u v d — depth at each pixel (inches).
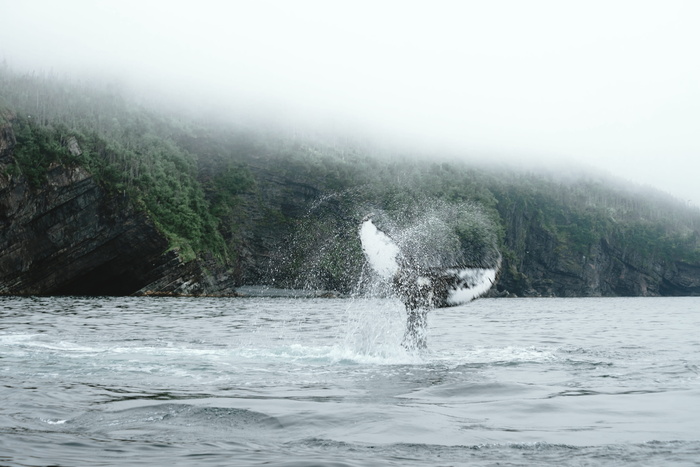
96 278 3897.6
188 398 335.9
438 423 277.1
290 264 5044.3
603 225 7244.1
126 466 210.5
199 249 4424.2
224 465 211.9
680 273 7396.7
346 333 789.2
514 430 268.8
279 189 5374.0
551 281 6850.4
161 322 1165.7
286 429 267.6
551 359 535.5
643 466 215.3
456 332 921.5
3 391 349.4
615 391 369.7
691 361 532.7
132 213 3870.6
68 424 276.7
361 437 253.9
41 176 3599.9
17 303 2170.3
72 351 554.6
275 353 538.3
